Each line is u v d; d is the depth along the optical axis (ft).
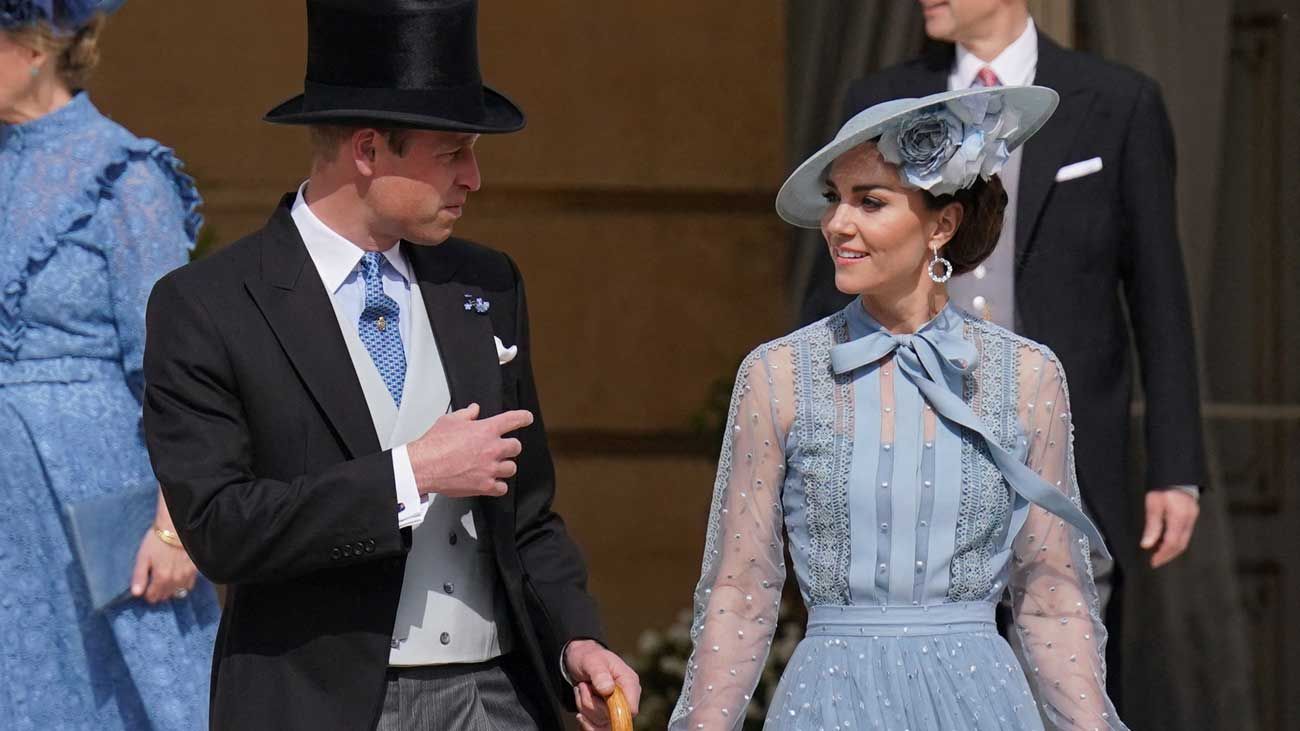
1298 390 74.23
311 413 42.01
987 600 44.32
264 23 103.40
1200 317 74.38
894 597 43.70
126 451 53.36
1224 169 74.69
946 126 42.86
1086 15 74.74
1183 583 74.33
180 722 52.65
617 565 106.83
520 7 106.11
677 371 107.55
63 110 53.98
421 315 43.98
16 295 52.65
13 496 52.49
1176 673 74.13
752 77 107.14
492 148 106.22
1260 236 74.64
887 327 44.88
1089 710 44.09
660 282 107.45
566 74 106.42
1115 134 59.16
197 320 41.75
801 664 44.47
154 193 53.83
